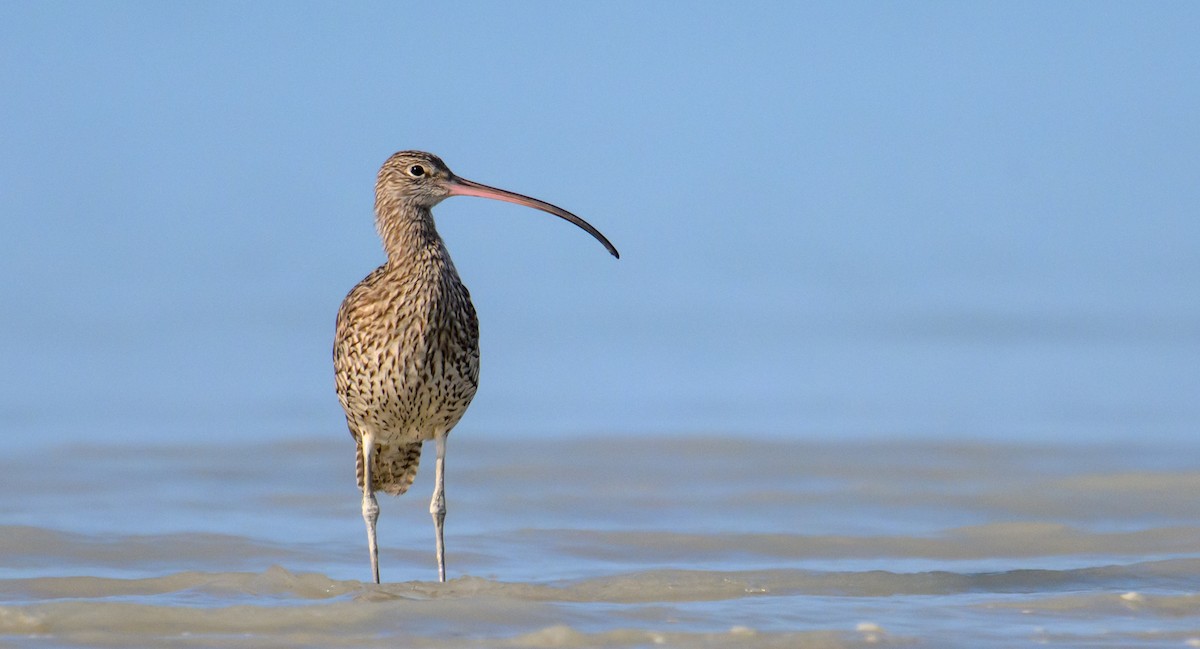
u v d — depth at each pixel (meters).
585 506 17.77
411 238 13.79
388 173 14.02
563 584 13.55
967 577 13.96
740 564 14.76
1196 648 11.31
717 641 11.34
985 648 11.28
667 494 18.41
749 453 21.22
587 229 14.81
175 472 19.62
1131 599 12.80
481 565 14.78
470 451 21.42
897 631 11.74
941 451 21.42
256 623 11.73
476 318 14.05
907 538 15.90
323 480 19.30
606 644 11.27
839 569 14.48
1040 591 13.40
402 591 13.13
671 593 13.16
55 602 12.30
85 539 15.37
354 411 13.95
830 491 18.56
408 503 17.91
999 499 18.03
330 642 11.31
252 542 15.54
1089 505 17.70
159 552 14.99
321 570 14.55
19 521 16.31
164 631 11.56
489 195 14.36
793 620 12.15
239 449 21.50
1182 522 16.80
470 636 11.48
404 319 13.45
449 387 13.77
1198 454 21.14
